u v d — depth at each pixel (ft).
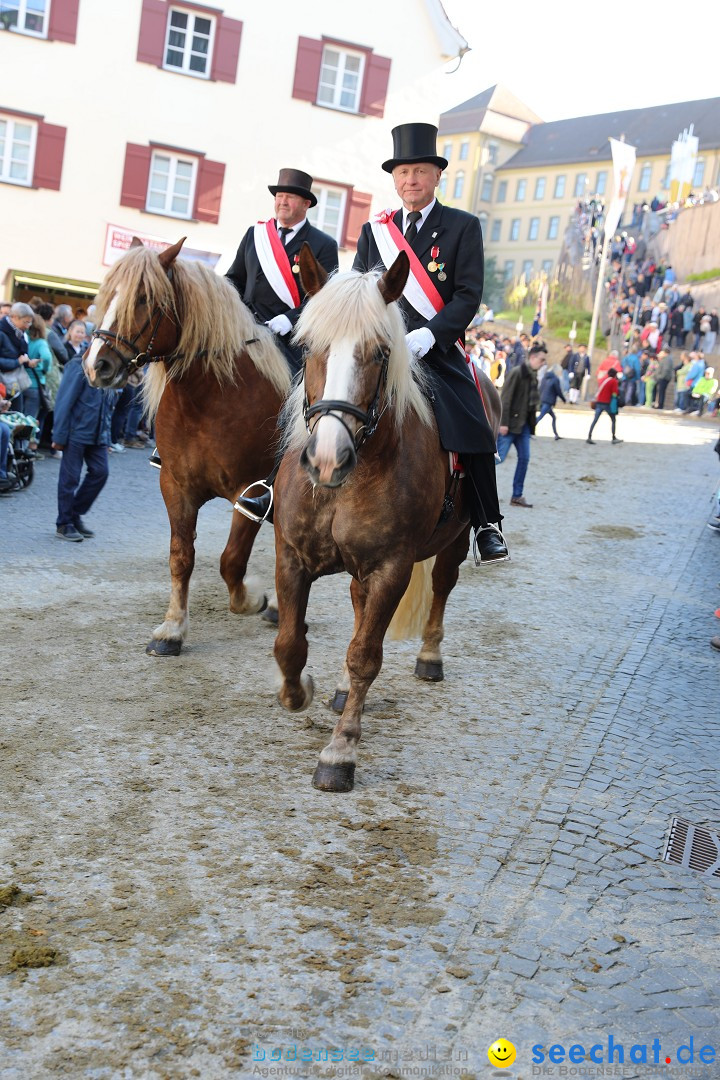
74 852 11.28
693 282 125.80
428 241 15.35
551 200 268.21
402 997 9.21
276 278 19.57
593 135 267.80
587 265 148.46
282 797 13.17
